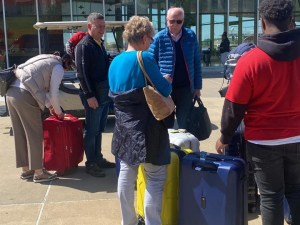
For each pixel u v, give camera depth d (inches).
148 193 112.7
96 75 162.6
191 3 706.2
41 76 156.7
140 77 107.1
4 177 176.1
